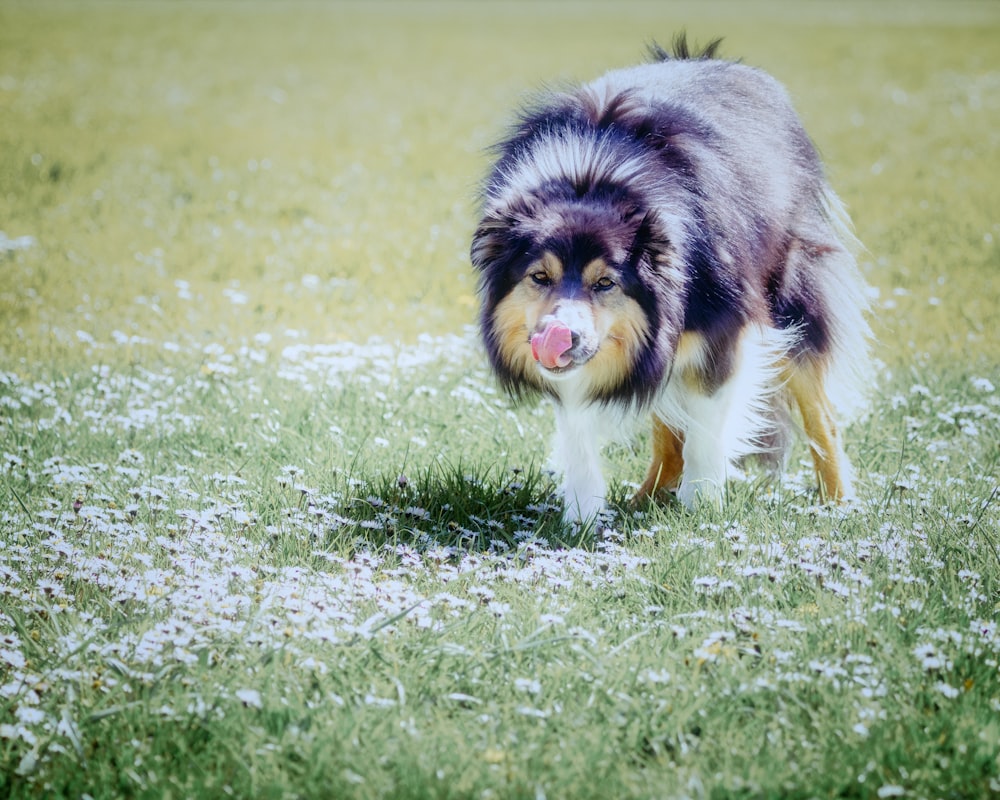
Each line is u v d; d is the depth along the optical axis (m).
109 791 5.00
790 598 6.58
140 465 8.74
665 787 4.97
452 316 13.41
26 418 9.79
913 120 25.33
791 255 8.62
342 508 7.89
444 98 28.20
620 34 40.56
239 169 21.08
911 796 4.94
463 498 8.09
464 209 18.42
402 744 5.22
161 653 5.88
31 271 14.58
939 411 10.12
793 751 5.29
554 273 7.20
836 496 8.55
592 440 8.04
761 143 8.62
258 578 6.77
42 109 25.58
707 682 5.77
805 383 8.73
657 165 7.64
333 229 17.41
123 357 11.57
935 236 16.86
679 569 6.97
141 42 36.59
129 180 19.98
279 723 5.38
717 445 8.15
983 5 56.88
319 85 29.92
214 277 14.94
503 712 5.55
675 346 7.51
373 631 6.03
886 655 5.89
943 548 7.16
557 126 8.01
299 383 10.81
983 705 5.58
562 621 6.02
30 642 6.02
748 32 41.09
